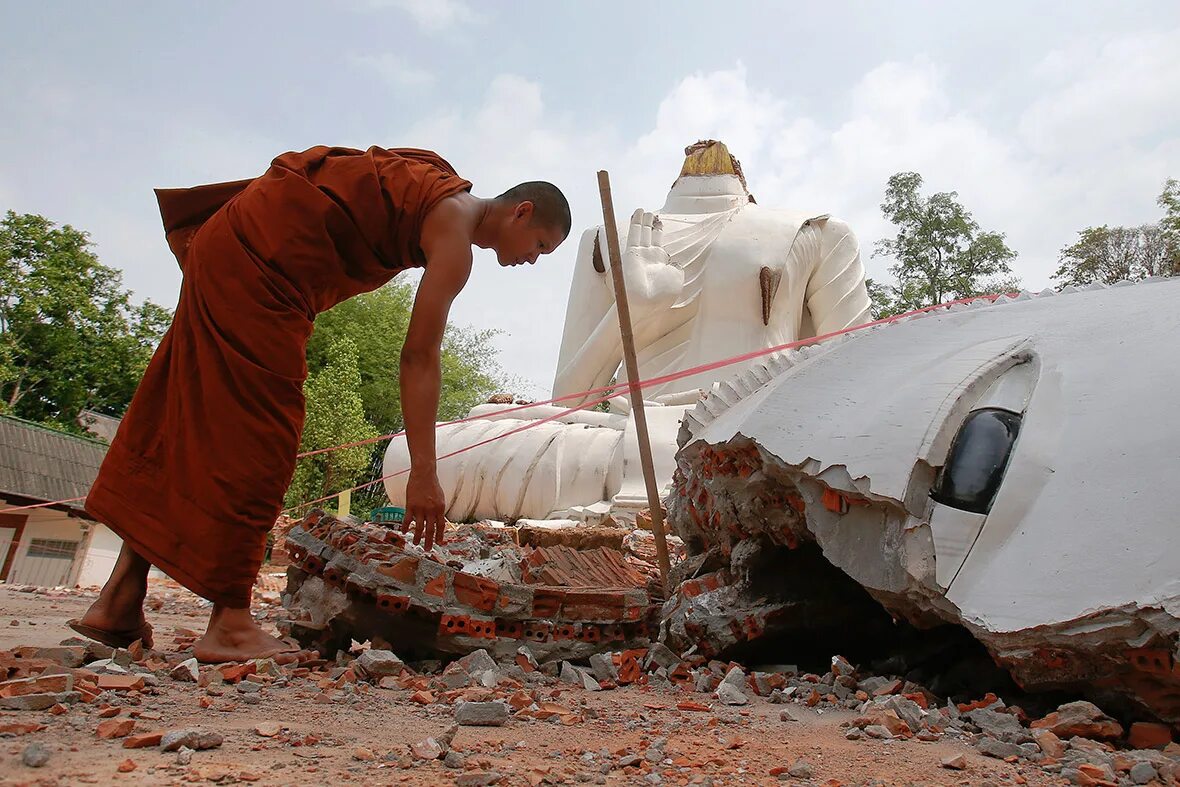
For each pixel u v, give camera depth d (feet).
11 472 61.36
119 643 13.53
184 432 12.60
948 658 14.38
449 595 14.76
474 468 38.32
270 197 12.85
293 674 12.69
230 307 12.54
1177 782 8.71
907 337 16.15
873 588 12.84
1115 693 10.73
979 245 88.99
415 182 13.34
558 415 41.14
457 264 13.10
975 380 13.37
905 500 12.28
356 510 99.09
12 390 91.50
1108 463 11.50
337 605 14.62
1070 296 15.97
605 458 37.37
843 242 45.88
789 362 18.19
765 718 11.58
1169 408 11.66
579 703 12.19
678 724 10.96
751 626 15.14
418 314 12.87
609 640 15.81
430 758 8.30
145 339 98.53
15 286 89.10
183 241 14.25
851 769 8.96
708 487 17.10
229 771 7.39
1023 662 10.93
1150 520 10.62
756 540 16.08
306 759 8.13
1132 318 13.70
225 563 12.69
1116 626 10.09
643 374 44.39
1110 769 9.02
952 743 10.36
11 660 11.16
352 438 82.23
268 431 12.65
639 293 42.73
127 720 8.79
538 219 14.03
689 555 20.20
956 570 11.89
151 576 42.52
